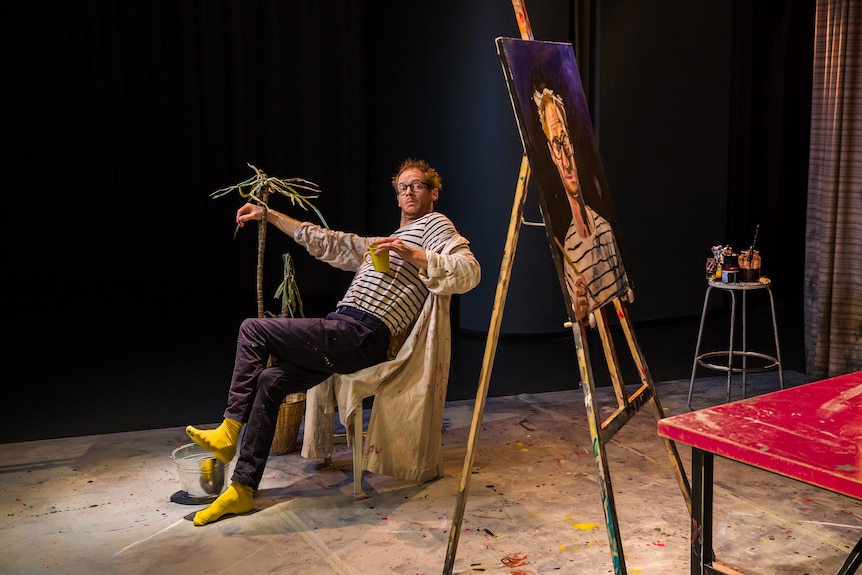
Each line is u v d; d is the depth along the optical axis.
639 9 5.74
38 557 2.70
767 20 6.70
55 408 4.35
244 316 6.46
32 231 7.31
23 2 6.93
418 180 3.33
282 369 3.08
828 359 4.56
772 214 7.00
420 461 3.22
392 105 6.41
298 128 6.99
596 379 4.84
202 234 7.24
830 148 4.34
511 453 3.59
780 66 6.76
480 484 3.27
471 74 5.70
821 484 1.61
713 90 6.07
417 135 6.18
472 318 5.93
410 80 6.16
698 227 6.20
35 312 6.49
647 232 6.03
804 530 2.84
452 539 2.47
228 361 5.28
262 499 3.16
